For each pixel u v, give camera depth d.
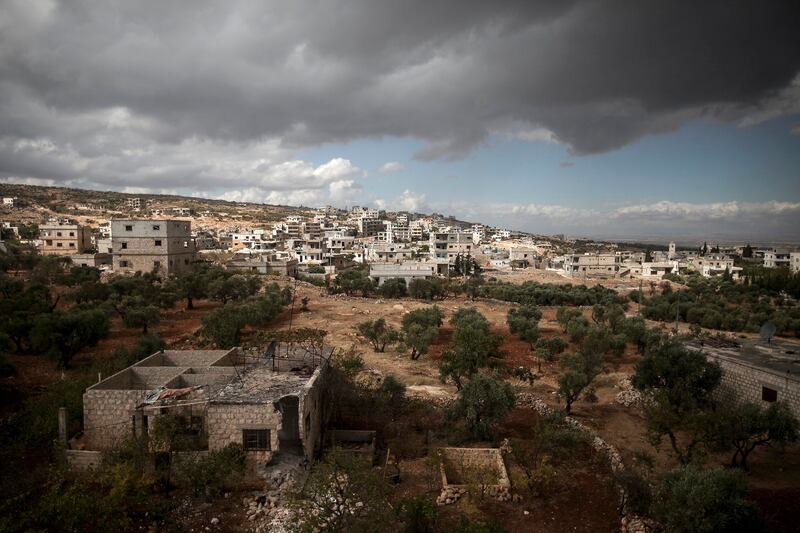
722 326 67.88
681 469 20.20
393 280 96.56
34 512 19.44
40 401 28.59
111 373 32.00
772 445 28.47
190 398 25.42
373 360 46.78
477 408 29.27
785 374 30.70
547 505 23.02
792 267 153.00
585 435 29.50
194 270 92.88
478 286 101.44
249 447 23.34
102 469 22.30
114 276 85.38
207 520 20.77
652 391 34.91
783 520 21.17
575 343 55.56
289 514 20.48
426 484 24.23
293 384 26.05
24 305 49.91
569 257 156.88
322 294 88.88
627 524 20.98
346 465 20.66
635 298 95.31
